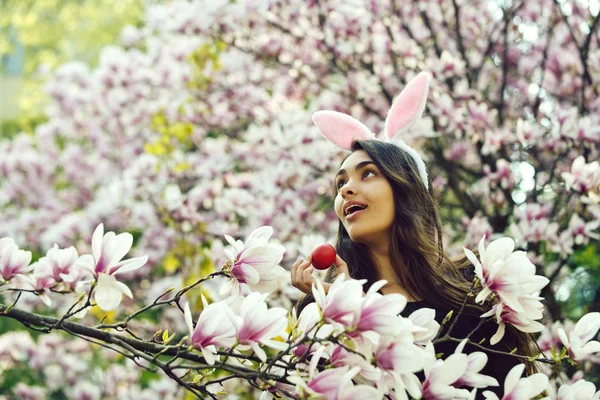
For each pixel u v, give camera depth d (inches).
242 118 211.6
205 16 189.5
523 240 145.6
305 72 195.0
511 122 183.6
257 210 174.7
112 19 378.3
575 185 132.3
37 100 356.8
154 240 199.2
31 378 237.5
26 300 194.7
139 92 219.8
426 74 96.0
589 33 168.2
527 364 83.0
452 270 90.5
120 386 211.0
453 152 185.6
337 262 79.8
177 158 197.3
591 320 71.7
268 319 58.6
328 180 177.0
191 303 166.1
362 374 55.9
